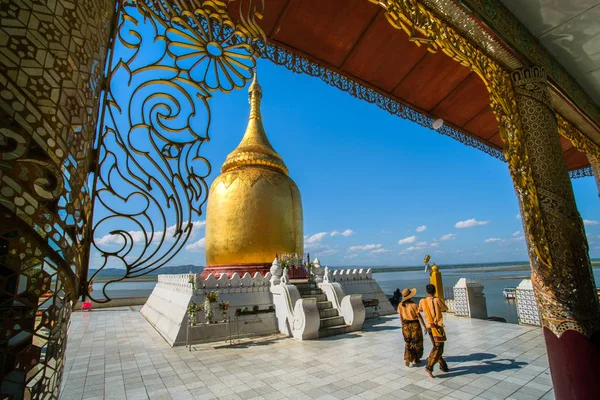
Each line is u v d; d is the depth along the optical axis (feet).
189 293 39.81
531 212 16.19
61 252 4.81
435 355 23.24
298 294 41.65
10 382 4.04
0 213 4.00
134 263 6.72
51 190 4.66
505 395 19.51
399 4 13.20
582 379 13.94
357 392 20.94
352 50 20.31
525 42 17.69
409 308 26.63
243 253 56.54
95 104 5.86
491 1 15.92
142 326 48.60
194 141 7.92
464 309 45.73
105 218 6.61
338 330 39.45
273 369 26.22
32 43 4.61
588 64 20.95
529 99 17.26
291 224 61.00
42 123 4.55
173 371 26.37
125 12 7.52
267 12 17.34
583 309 14.64
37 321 4.44
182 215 7.46
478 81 23.41
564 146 32.91
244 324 39.47
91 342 37.58
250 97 75.46
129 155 7.17
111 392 22.15
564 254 15.23
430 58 21.27
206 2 8.25
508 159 17.19
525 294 40.16
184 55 7.99
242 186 59.31
